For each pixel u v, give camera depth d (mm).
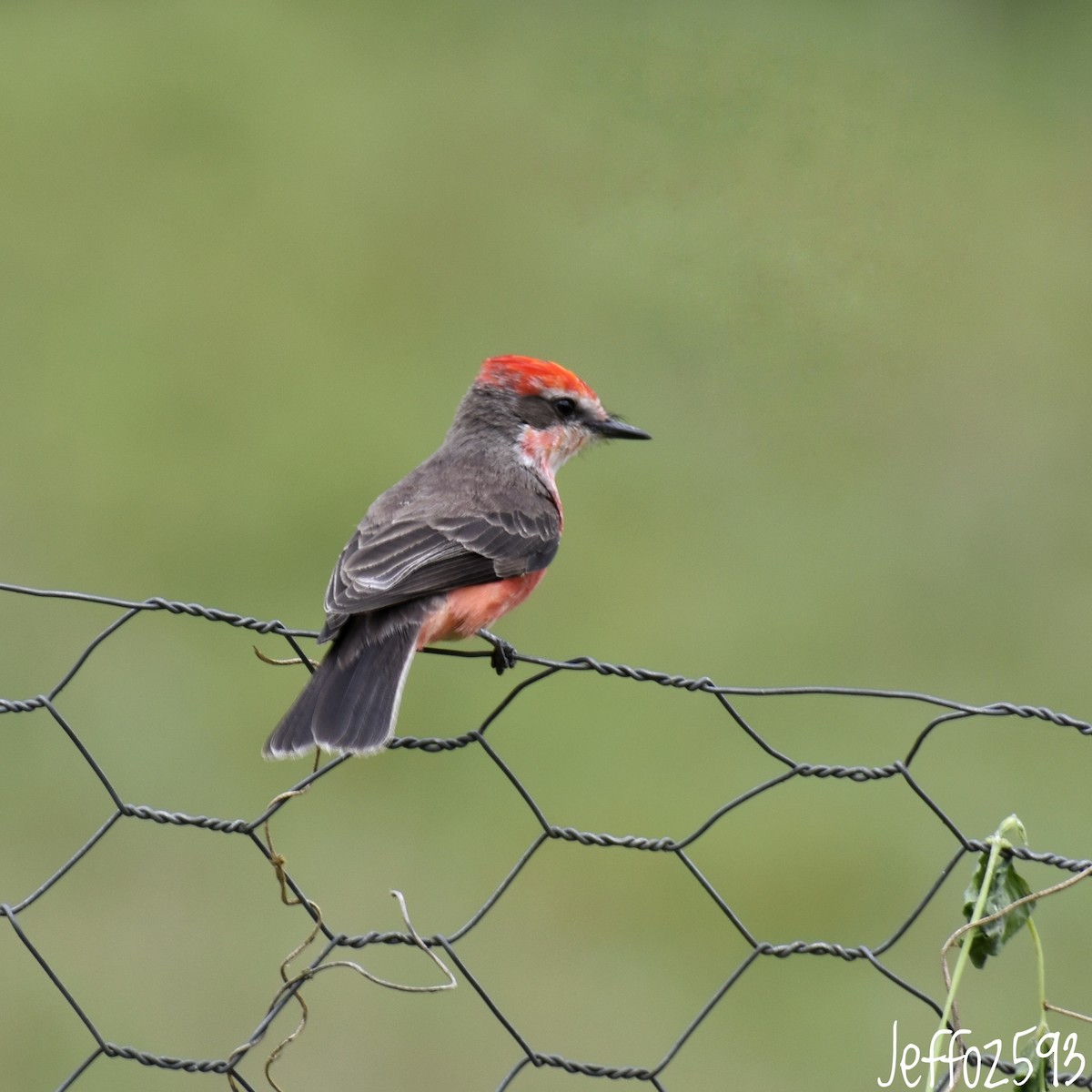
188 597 15367
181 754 13188
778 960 11578
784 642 15344
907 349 17922
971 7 22016
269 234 21906
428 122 23719
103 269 21125
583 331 19281
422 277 20844
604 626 15555
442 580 8531
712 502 17375
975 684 14977
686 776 13438
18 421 18141
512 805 13078
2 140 23719
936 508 17562
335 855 12242
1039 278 19438
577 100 21016
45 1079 10328
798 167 17422
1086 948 11570
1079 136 20812
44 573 15578
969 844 6469
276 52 25984
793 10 21156
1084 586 16453
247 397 18891
